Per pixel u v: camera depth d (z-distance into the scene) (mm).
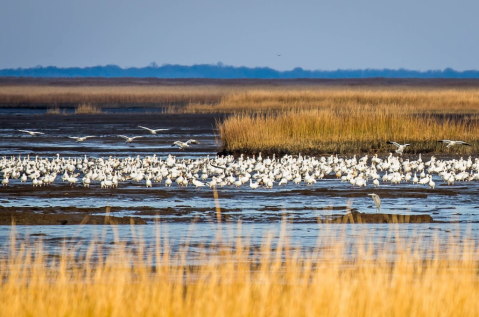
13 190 26578
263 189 26891
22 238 17141
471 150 40344
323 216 20656
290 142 39812
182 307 9797
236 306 9617
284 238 17047
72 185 28188
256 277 11875
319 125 40562
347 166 32594
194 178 28344
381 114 41906
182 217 20453
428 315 9602
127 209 21906
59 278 11391
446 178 28578
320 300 9734
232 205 22859
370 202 23578
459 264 13328
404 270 11820
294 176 29234
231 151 40031
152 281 11797
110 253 15414
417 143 40625
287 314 9602
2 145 46062
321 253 15445
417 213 21312
